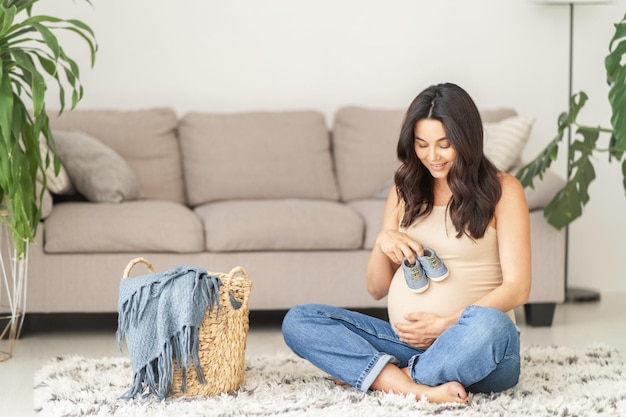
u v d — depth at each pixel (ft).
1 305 12.26
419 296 8.89
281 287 13.28
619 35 12.19
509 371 8.66
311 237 13.20
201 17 16.52
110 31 16.30
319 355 9.07
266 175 15.35
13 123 11.03
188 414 8.31
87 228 12.73
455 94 8.50
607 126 17.07
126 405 8.61
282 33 16.74
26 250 11.84
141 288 8.80
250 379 9.70
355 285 13.42
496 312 8.35
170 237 12.88
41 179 12.96
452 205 8.79
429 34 16.97
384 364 8.85
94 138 14.38
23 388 10.07
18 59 10.98
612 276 17.25
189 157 15.44
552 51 17.06
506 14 16.99
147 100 16.48
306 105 16.85
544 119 17.11
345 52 16.85
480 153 8.61
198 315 8.72
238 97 16.72
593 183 17.12
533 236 13.64
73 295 12.83
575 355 10.98
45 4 16.08
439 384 8.64
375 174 15.65
